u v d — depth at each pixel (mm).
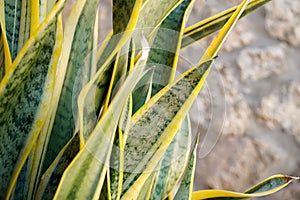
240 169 2979
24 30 1191
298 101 2961
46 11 1281
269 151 2959
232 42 2979
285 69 2971
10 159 1088
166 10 1149
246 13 1353
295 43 2959
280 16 2945
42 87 1060
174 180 1308
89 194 1021
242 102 2973
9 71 976
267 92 2973
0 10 1184
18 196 1198
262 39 2984
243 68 2971
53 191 1140
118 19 1116
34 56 987
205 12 2918
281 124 2965
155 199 1304
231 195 1336
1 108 1009
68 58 1217
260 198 2971
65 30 1203
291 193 2959
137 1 995
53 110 1217
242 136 2984
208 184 3002
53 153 1219
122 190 1120
